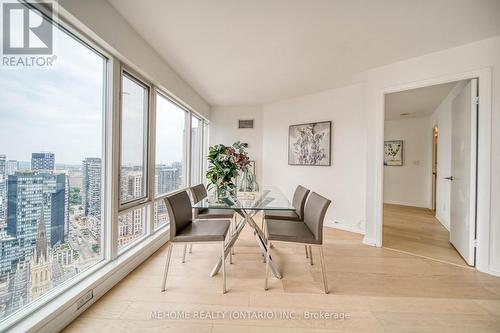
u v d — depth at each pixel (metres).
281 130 4.17
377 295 1.66
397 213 4.42
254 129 4.48
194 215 2.42
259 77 3.00
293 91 3.60
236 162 2.34
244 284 1.78
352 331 1.30
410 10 1.65
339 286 1.77
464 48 2.11
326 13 1.69
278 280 1.85
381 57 2.40
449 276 1.95
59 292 1.35
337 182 3.43
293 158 3.96
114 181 1.82
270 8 1.65
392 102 3.96
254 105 4.46
